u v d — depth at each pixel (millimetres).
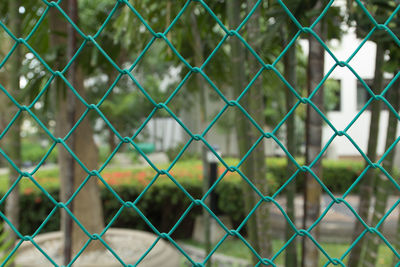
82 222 3562
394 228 5055
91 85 13227
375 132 1920
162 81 14039
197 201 774
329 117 11219
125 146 14828
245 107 1633
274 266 776
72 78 2113
